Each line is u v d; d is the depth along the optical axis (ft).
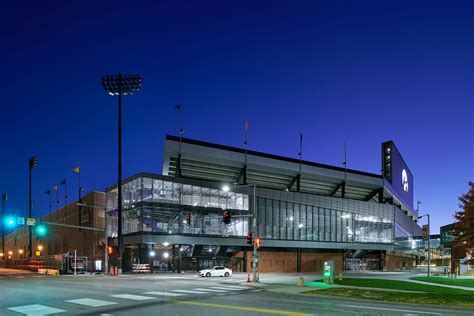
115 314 63.36
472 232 101.30
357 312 67.05
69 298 85.15
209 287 118.62
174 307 71.20
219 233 269.64
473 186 112.88
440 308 75.05
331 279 138.21
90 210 295.07
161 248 259.60
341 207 342.03
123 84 229.45
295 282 146.61
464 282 161.68
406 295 93.20
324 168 370.94
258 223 291.58
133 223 254.27
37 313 64.69
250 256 285.43
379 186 400.47
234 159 326.03
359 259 357.82
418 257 555.28
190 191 264.72
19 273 237.86
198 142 313.53
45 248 393.09
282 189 342.64
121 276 195.11
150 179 252.62
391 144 444.14
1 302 78.54
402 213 431.43
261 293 100.42
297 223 312.91
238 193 284.61
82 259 249.55
